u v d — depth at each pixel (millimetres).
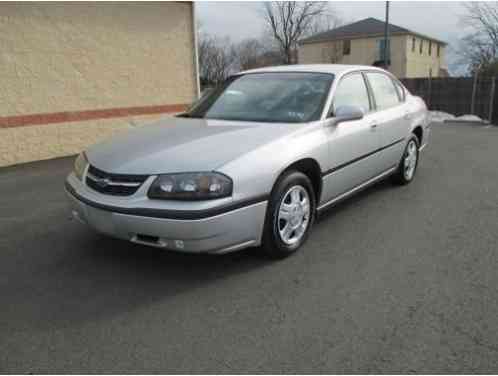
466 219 4637
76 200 3541
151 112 10609
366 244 4012
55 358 2520
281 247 3648
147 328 2789
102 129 9711
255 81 4707
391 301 3047
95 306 3051
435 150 8898
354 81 4754
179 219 3029
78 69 9070
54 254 3906
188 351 2561
